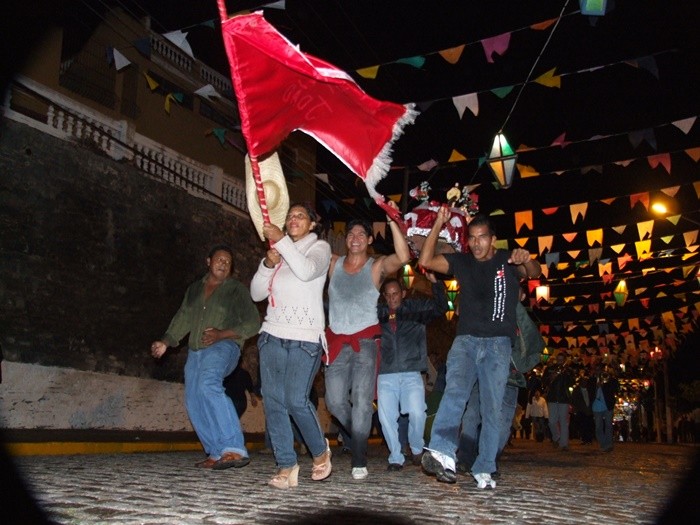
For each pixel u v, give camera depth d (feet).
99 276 40.14
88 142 41.11
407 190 54.49
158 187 45.60
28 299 35.45
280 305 15.44
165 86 50.70
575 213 46.55
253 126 14.34
